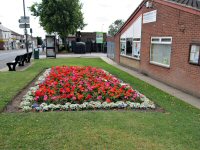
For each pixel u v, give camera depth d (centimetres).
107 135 436
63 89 713
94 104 614
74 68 1155
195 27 802
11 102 649
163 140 423
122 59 1805
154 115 558
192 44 820
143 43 1330
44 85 787
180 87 913
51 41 2486
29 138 417
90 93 696
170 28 988
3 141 405
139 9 1381
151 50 1223
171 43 986
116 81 867
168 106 648
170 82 1001
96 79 871
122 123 497
